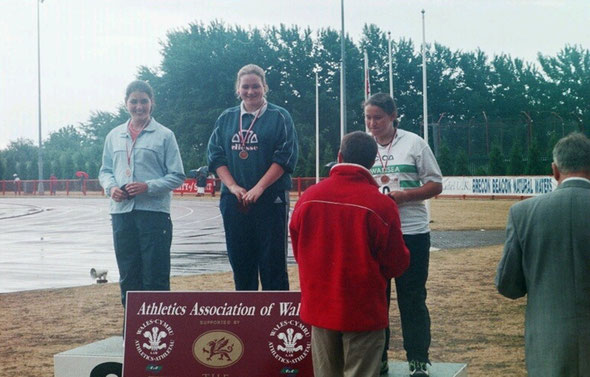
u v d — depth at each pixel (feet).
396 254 14.24
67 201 173.27
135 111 20.42
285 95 237.66
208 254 56.39
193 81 239.91
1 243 67.87
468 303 32.89
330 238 14.26
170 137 20.54
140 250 20.22
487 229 75.51
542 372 12.87
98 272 42.04
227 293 16.56
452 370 17.74
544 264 13.07
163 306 16.70
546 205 13.20
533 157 158.92
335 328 14.10
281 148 18.76
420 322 17.19
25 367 22.62
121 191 19.49
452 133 196.95
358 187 14.29
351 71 246.47
